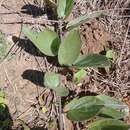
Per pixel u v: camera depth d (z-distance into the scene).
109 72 0.33
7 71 0.31
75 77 0.32
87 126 0.30
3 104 0.29
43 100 0.31
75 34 0.29
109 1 0.36
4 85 0.30
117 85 0.32
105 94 0.32
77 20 0.33
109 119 0.28
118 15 0.36
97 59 0.30
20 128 0.29
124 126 0.27
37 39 0.30
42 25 0.33
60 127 0.29
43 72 0.32
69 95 0.31
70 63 0.30
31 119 0.30
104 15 0.35
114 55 0.34
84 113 0.28
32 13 0.34
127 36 0.35
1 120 0.29
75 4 0.35
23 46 0.32
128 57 0.34
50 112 0.30
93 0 0.36
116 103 0.30
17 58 0.31
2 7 0.33
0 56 0.31
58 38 0.31
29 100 0.30
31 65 0.32
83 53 0.33
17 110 0.30
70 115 0.29
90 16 0.32
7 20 0.32
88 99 0.29
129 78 0.33
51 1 0.34
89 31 0.34
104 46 0.34
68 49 0.30
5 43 0.31
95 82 0.32
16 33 0.32
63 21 0.33
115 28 0.35
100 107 0.28
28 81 0.31
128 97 0.32
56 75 0.30
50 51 0.31
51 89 0.31
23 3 0.34
